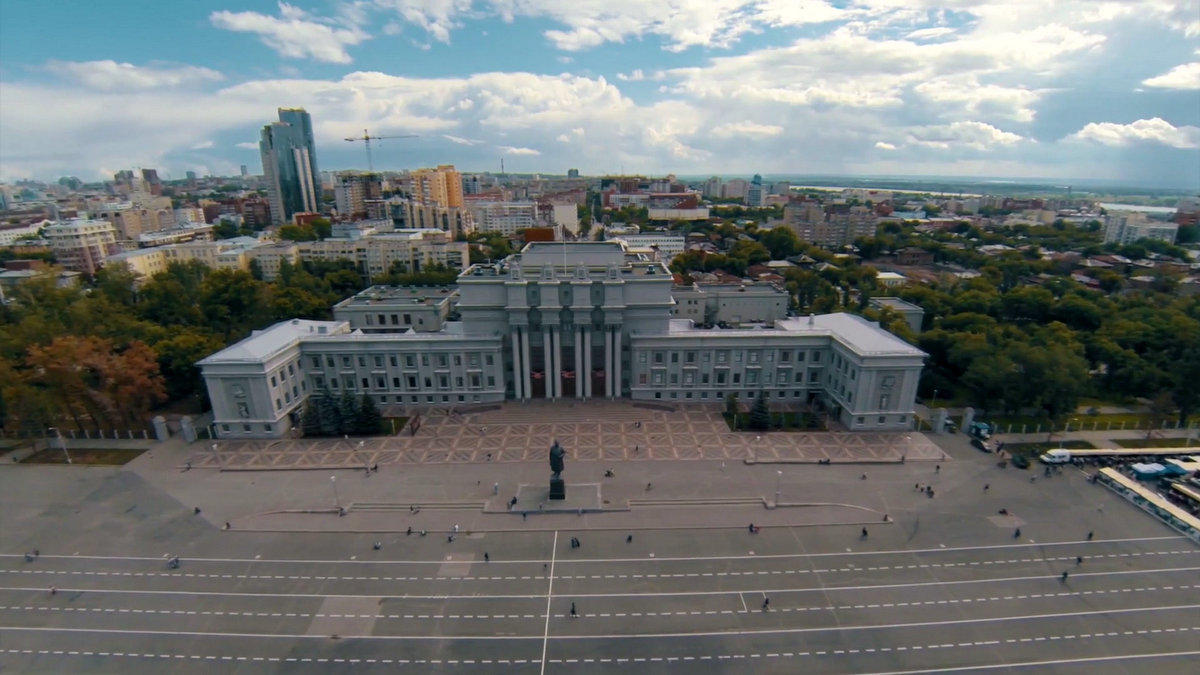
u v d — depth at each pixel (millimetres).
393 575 77938
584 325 127500
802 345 128875
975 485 98438
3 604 73250
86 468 104250
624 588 75438
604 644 66750
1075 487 97875
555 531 86812
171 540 85125
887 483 99000
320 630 69062
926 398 134875
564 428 119562
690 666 64000
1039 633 68875
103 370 112188
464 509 92000
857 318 137250
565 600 73312
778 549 82875
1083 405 131125
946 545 83688
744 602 73062
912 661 64938
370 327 164375
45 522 89125
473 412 126938
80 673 63594
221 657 65438
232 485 98938
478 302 126938
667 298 128250
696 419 123438
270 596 74375
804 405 131000
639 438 115125
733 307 176500
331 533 86562
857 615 71250
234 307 169250
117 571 78875
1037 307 169250
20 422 112750
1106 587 76000
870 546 83500
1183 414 118375
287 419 119312
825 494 95750
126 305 177500
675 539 85125
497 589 75312
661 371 130500
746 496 95188
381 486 98250
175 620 70625
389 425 119812
